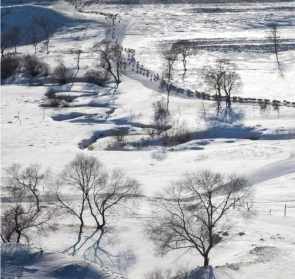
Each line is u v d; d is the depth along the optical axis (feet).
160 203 273.13
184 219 242.37
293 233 237.86
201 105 452.76
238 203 267.59
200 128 407.23
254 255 213.46
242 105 449.06
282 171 323.37
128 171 334.85
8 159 357.41
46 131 416.05
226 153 361.51
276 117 423.23
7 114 455.22
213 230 240.53
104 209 253.24
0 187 306.55
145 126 424.05
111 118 441.68
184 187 282.77
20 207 255.91
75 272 168.14
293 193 287.48
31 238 240.53
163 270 209.97
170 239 214.07
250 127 402.31
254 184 306.14
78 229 251.80
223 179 299.99
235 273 197.77
